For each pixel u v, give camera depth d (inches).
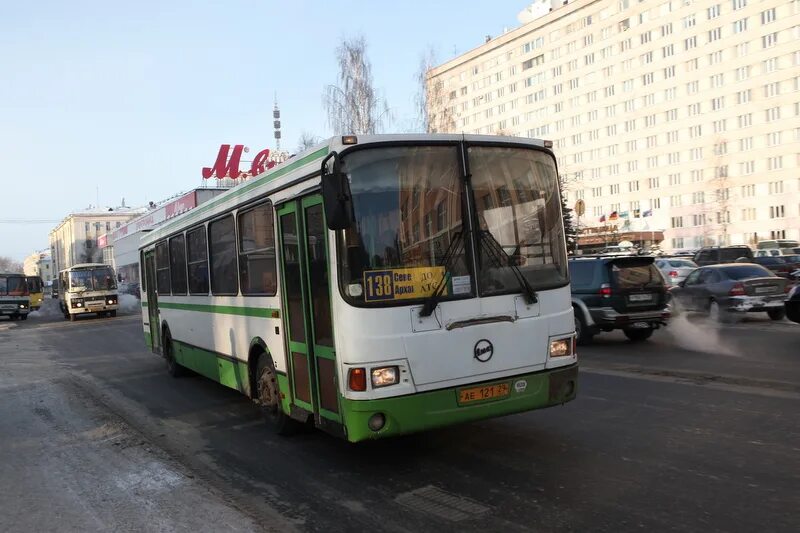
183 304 413.7
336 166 193.9
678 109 3230.8
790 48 2807.6
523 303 219.9
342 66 1417.3
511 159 227.6
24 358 642.8
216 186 1839.3
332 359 210.5
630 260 510.9
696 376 365.4
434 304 203.5
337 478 221.0
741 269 647.1
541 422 278.4
